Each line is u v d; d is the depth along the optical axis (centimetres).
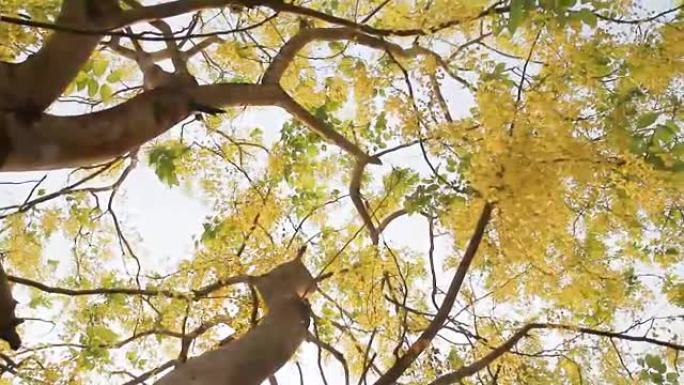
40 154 292
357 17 578
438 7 450
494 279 507
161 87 357
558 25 405
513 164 367
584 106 431
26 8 441
